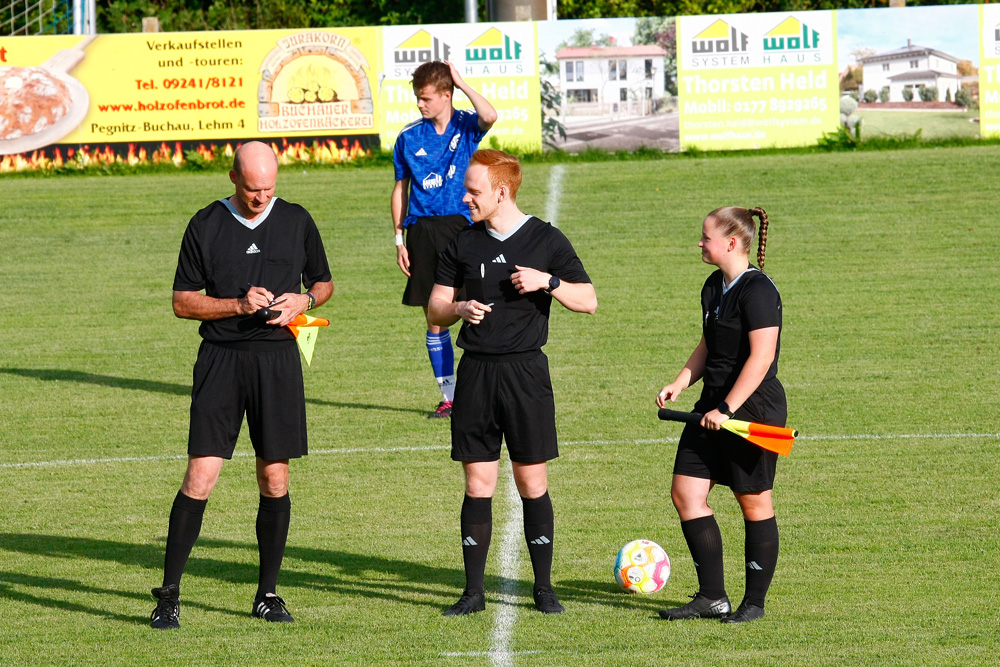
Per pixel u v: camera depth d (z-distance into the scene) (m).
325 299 20.22
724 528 23.84
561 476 27.72
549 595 19.56
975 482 26.38
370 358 40.66
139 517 25.28
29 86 71.00
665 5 118.56
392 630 18.64
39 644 18.12
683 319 44.31
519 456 19.19
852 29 71.81
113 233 60.66
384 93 72.38
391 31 71.69
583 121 72.94
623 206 62.69
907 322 42.75
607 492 26.45
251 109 72.19
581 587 20.78
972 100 72.06
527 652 17.58
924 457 28.38
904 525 23.61
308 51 71.75
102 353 41.75
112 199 66.62
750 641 17.83
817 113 72.81
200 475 18.97
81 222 62.53
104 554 22.89
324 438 31.50
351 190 67.62
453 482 27.55
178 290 19.12
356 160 73.12
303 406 19.47
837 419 31.94
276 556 19.45
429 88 31.33
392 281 52.00
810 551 22.23
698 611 19.05
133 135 72.19
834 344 40.22
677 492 19.00
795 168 68.69
